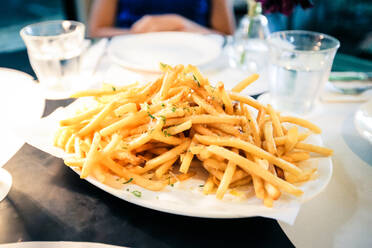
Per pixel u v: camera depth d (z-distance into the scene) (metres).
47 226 0.24
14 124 0.35
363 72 0.52
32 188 0.27
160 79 0.30
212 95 0.28
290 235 0.23
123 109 0.27
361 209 0.26
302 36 0.41
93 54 0.53
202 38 0.55
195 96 0.29
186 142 0.27
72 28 0.48
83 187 0.27
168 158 0.27
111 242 0.23
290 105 0.40
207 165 0.26
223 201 0.24
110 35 0.73
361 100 0.42
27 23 1.42
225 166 0.26
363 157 0.32
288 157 0.27
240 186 0.26
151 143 0.29
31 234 0.23
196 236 0.23
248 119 0.28
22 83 0.44
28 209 0.25
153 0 0.89
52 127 0.32
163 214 0.25
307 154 0.27
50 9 1.58
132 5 0.88
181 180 0.26
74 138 0.28
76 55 0.45
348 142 0.34
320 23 0.95
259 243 0.23
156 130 0.26
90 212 0.25
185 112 0.27
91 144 0.27
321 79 0.38
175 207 0.23
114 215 0.25
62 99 0.41
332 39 0.38
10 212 0.25
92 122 0.28
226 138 0.26
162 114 0.26
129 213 0.25
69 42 0.44
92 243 0.22
